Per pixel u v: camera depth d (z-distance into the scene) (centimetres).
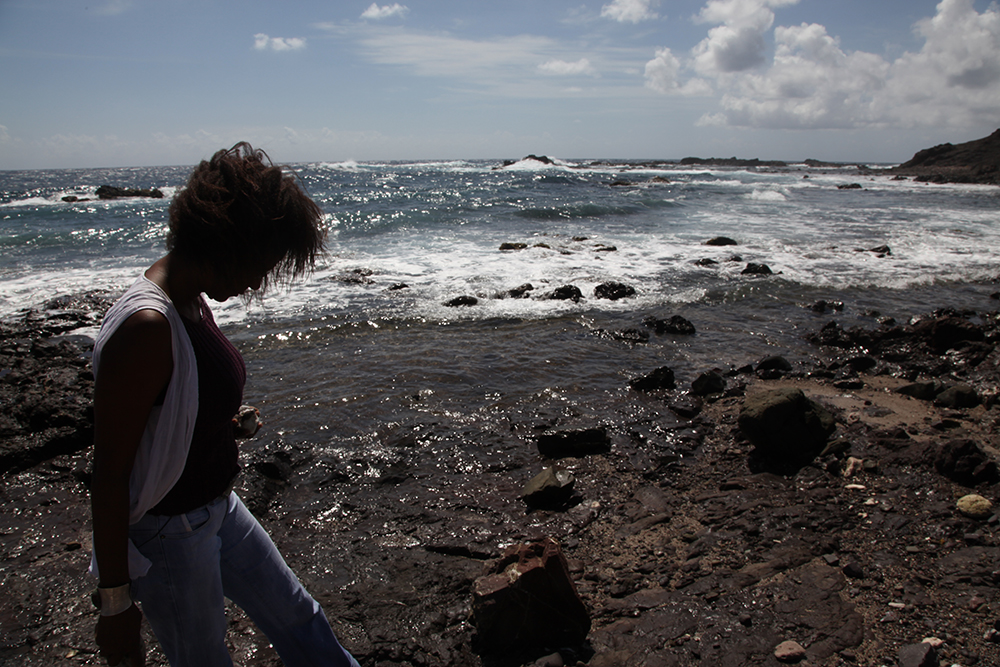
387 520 376
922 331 730
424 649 268
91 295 1020
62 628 285
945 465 402
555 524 368
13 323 871
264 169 150
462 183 4300
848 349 727
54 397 513
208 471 160
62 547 353
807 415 447
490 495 404
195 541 158
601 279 1109
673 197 3022
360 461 446
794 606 286
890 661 250
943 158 7488
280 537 358
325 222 166
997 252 1448
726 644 264
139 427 136
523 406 545
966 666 246
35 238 1620
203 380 149
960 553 322
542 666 254
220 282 152
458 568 326
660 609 288
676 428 501
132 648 150
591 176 5600
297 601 193
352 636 276
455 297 929
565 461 450
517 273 1157
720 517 368
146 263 1317
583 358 676
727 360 683
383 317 841
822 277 1148
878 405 550
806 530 350
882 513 365
